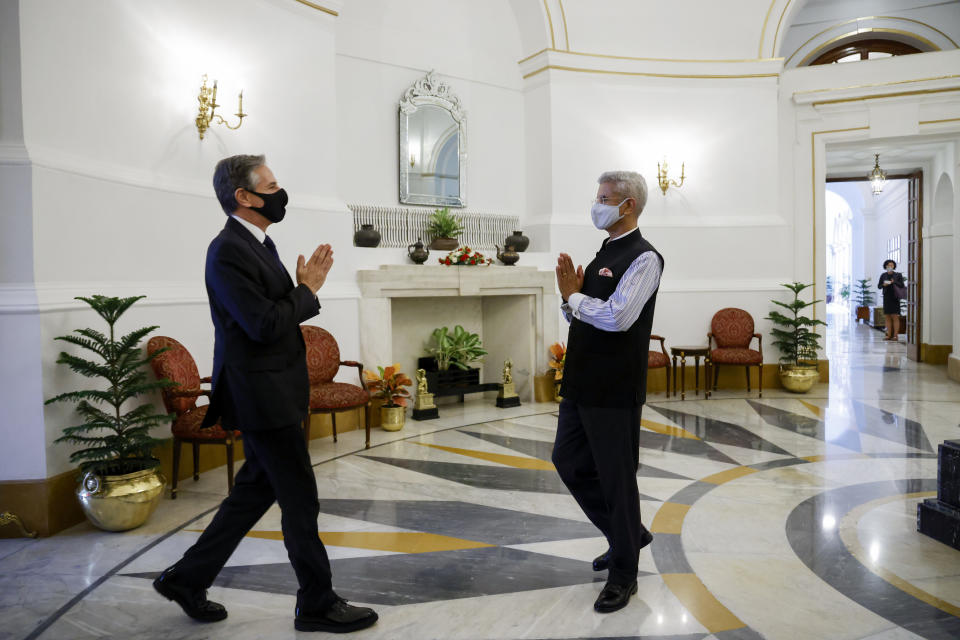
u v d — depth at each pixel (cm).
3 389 337
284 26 546
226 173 229
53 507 343
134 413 356
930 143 839
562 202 761
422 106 706
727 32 790
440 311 736
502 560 303
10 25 338
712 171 801
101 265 390
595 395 247
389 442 551
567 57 753
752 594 265
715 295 803
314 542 235
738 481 424
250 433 225
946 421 598
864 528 338
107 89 400
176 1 453
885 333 1521
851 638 229
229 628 241
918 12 979
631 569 254
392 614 250
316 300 235
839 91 792
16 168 337
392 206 693
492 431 591
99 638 236
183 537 339
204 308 473
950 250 977
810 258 819
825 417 626
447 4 725
